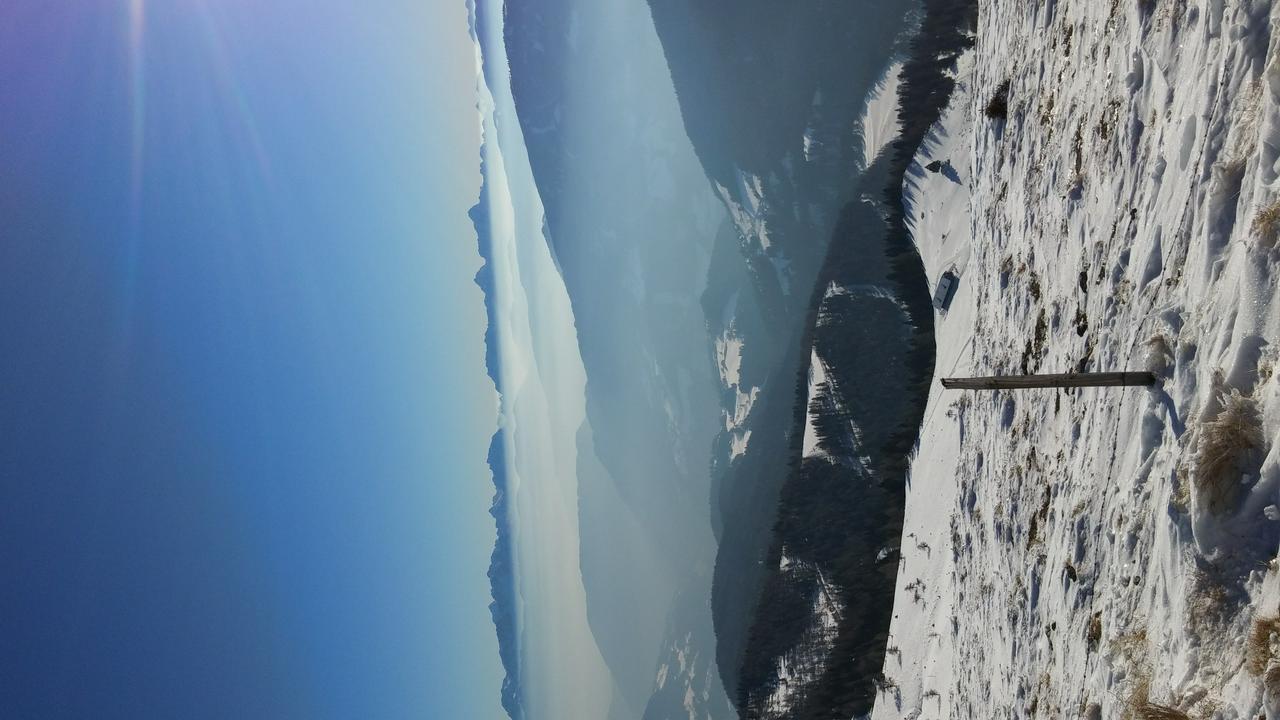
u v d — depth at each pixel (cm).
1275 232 695
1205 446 709
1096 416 1164
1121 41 1259
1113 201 1215
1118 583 973
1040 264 1616
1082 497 1181
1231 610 679
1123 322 1084
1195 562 741
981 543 1925
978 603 1905
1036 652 1356
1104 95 1312
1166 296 923
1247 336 708
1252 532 670
